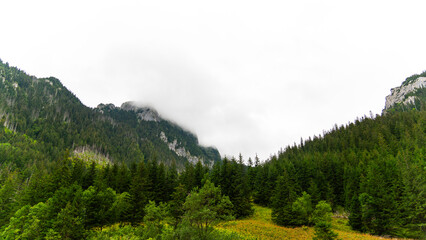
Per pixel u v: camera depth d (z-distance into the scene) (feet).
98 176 202.39
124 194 176.45
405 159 181.98
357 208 160.86
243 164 281.33
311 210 171.32
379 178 168.04
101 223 145.59
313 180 239.09
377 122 413.80
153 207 132.67
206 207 86.33
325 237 103.81
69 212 115.34
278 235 136.77
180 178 249.96
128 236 119.65
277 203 180.04
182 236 81.61
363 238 126.93
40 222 120.47
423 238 125.90
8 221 146.20
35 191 169.48
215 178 220.64
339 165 247.50
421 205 136.56
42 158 407.85
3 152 379.35
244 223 168.66
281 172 270.87
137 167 237.25
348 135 404.16
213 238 84.94
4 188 169.58
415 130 303.27
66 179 185.88
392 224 138.00
